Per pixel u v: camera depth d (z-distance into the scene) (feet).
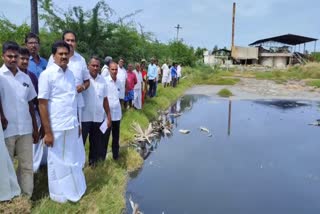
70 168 16.83
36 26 38.19
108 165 22.56
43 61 19.20
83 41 42.75
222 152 30.50
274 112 53.57
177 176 23.89
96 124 21.57
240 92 81.51
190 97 70.08
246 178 24.12
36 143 17.15
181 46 133.59
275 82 109.50
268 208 19.44
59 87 16.38
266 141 35.04
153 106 48.16
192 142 33.68
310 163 28.09
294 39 183.93
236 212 18.76
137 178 23.13
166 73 72.59
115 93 23.29
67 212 15.87
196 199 20.21
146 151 29.86
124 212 18.10
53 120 16.40
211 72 136.87
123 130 31.71
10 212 14.02
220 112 52.26
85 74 19.19
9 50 14.97
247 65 177.88
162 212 18.37
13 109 15.26
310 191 22.13
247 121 45.68
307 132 39.91
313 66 138.92
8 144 15.37
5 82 15.08
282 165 27.37
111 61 23.27
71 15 43.55
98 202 17.46
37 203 16.07
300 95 78.13
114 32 46.55
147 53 66.13
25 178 16.08
